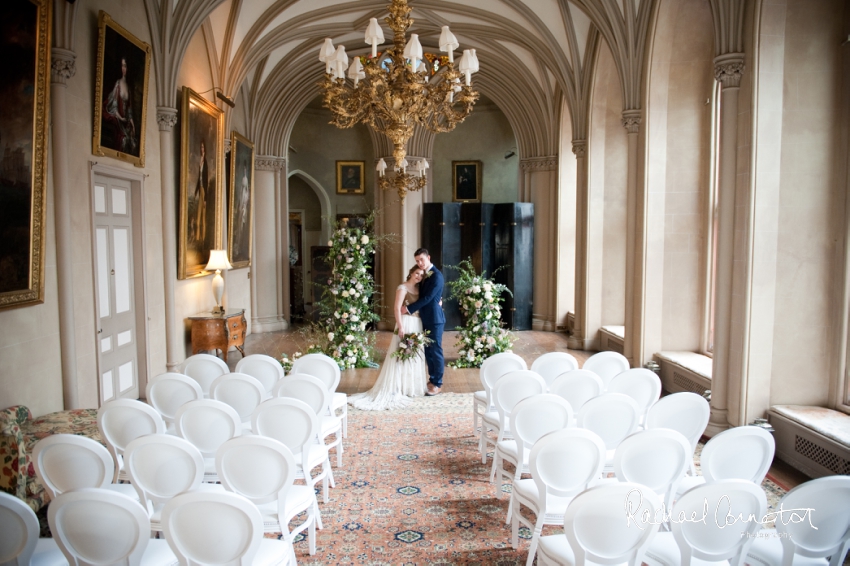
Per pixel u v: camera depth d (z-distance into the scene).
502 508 4.75
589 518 2.76
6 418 4.92
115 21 6.95
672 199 8.52
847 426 5.40
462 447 6.21
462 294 10.35
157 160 8.38
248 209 12.81
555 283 14.23
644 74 8.41
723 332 6.41
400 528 4.41
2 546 2.74
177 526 2.72
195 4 8.27
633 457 3.44
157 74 8.23
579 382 4.94
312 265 17.22
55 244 5.82
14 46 4.84
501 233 14.67
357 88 6.72
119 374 7.48
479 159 17.47
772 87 5.91
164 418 4.95
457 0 11.52
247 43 10.95
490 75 14.72
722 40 6.14
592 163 11.59
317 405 4.84
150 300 8.22
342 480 5.34
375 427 6.90
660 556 3.18
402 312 8.15
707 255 8.38
